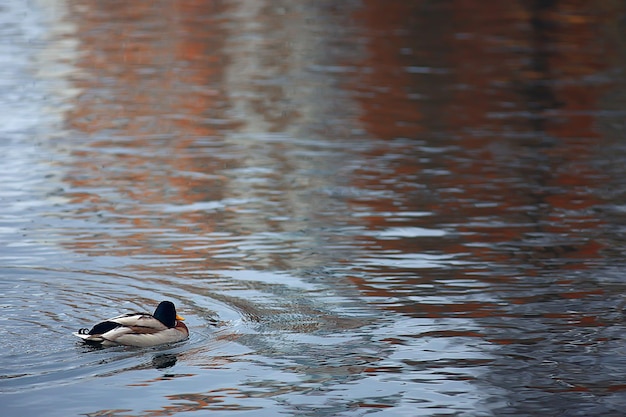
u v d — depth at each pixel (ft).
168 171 69.97
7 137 80.12
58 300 43.88
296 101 95.91
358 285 46.93
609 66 114.11
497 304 44.42
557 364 38.14
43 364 36.94
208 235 55.01
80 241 53.57
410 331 41.29
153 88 102.73
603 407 34.53
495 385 36.22
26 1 176.35
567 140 80.12
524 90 100.63
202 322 41.83
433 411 34.19
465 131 83.30
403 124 85.87
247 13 159.33
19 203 61.41
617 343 40.06
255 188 65.57
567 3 157.48
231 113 90.58
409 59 118.21
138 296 44.80
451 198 63.00
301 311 43.39
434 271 49.01
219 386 35.68
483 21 144.87
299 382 36.19
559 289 46.44
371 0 167.43
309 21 149.69
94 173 69.21
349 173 69.51
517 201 62.23
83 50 126.11
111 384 35.63
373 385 36.11
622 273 48.67
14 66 114.11
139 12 161.89
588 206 61.21
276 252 51.93
